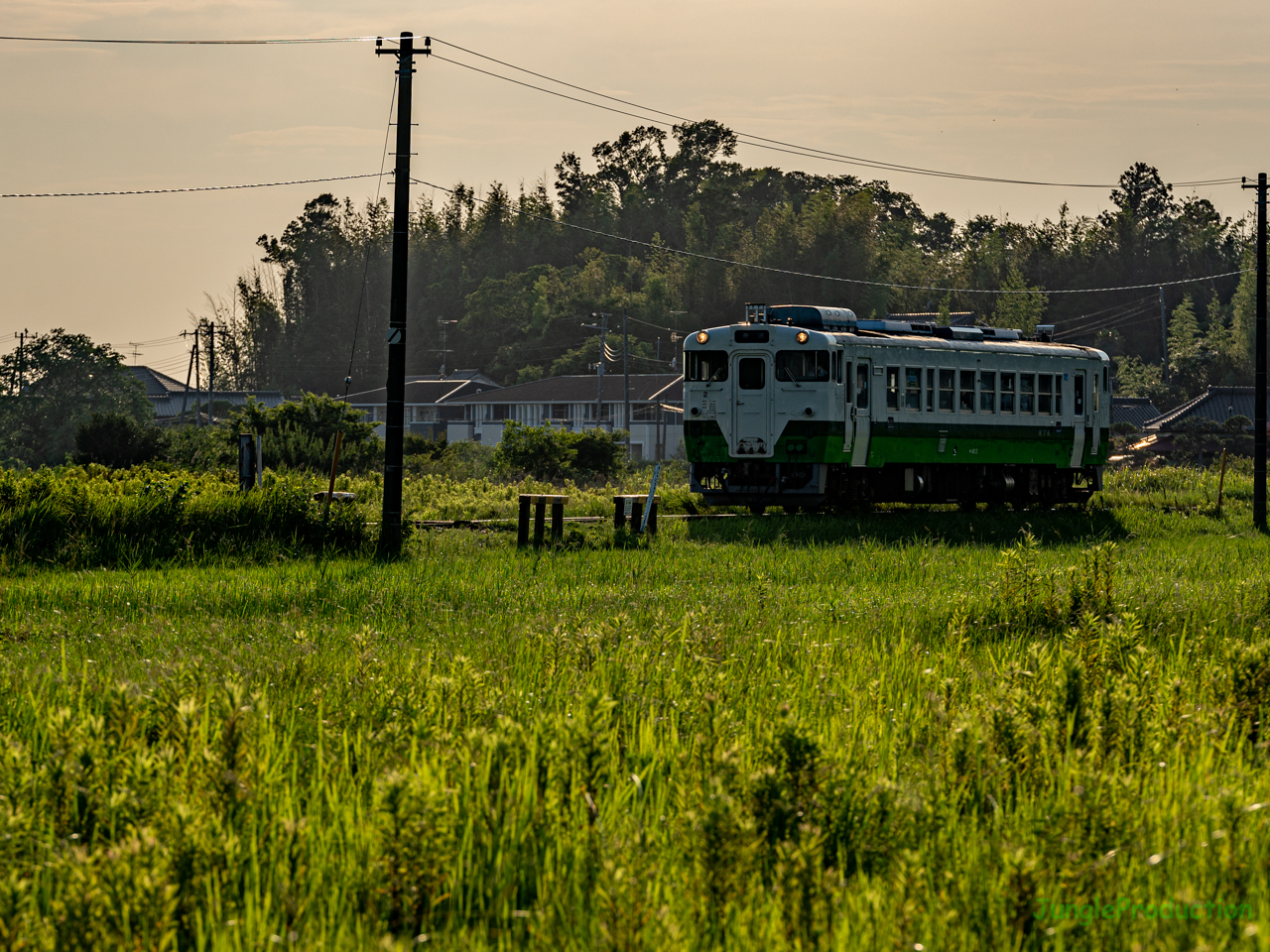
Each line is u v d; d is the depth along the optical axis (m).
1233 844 18.09
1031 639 41.00
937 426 95.25
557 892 16.42
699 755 22.12
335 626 40.22
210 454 165.50
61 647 35.22
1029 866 15.91
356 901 16.58
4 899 15.08
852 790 19.52
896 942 14.78
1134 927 15.69
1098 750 23.16
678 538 74.31
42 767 19.48
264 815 19.08
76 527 61.44
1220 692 28.20
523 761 20.83
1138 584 51.38
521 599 46.53
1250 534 96.50
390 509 67.56
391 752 22.11
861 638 38.78
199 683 26.47
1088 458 110.19
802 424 87.62
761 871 17.64
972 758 21.70
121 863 15.14
